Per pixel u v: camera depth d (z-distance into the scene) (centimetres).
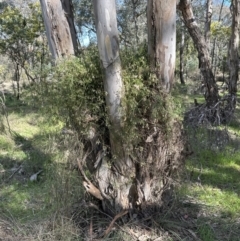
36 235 245
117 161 234
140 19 1078
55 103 226
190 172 350
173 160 245
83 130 233
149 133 230
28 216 276
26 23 905
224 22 1642
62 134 247
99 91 225
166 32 212
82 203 256
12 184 348
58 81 222
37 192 325
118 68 209
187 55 1617
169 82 224
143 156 236
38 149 406
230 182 356
